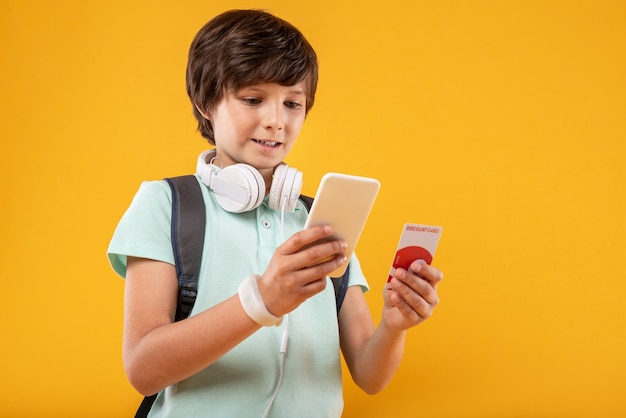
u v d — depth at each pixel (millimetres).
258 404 1000
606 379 2189
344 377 2152
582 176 2234
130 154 2213
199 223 1052
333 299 1145
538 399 2174
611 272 2217
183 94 2227
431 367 2160
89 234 2191
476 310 2182
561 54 2262
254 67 1049
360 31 2254
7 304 2164
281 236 1104
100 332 2160
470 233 2201
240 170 1070
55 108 2230
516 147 2232
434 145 2223
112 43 2246
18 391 2145
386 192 2201
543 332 2189
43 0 2258
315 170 2201
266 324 877
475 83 2244
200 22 2244
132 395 2139
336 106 2229
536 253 2209
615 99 2258
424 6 2266
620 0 2281
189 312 1018
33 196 2203
